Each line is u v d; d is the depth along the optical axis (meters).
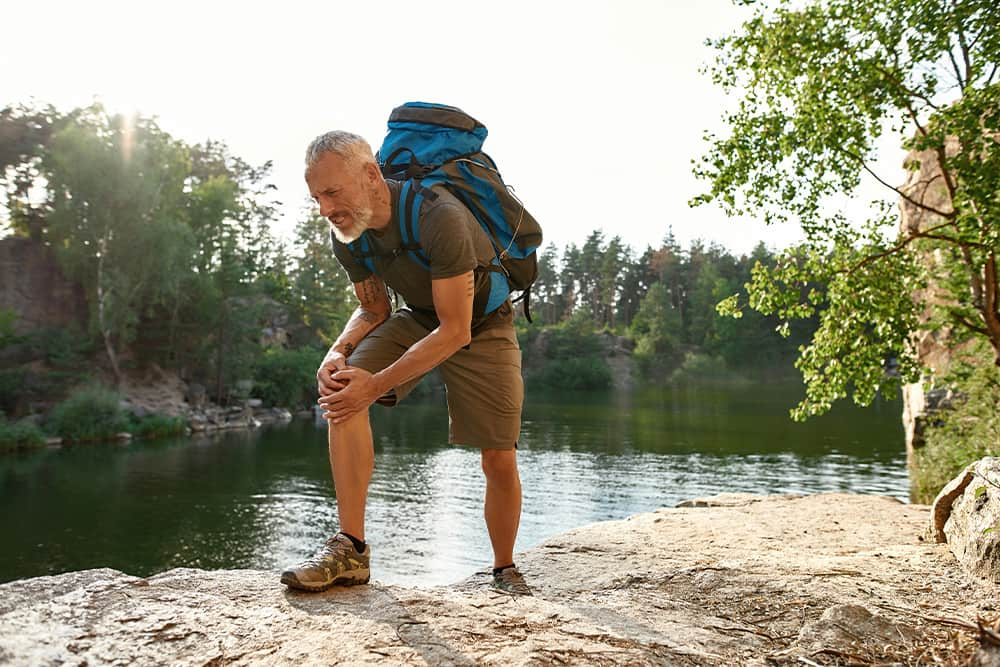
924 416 19.34
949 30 8.08
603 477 23.28
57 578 2.52
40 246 44.28
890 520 5.04
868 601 2.67
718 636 2.29
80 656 1.91
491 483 2.94
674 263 124.81
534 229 2.73
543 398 65.62
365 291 2.80
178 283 42.91
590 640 2.06
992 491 3.32
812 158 9.14
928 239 9.36
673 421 42.16
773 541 4.41
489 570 3.71
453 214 2.41
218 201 47.66
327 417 2.54
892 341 9.41
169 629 2.07
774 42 9.15
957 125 7.55
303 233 74.75
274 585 2.50
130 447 32.69
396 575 13.34
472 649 1.94
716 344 104.88
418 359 2.44
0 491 22.02
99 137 40.97
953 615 2.56
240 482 23.64
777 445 29.95
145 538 16.67
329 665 1.83
